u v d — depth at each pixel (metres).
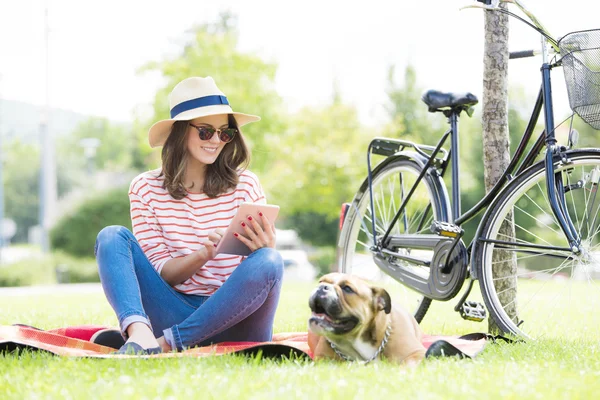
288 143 23.59
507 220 4.65
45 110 29.31
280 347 3.43
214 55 23.12
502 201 4.23
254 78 23.16
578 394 2.60
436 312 6.65
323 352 3.49
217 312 3.69
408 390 2.64
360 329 3.33
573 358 3.49
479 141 24.48
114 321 5.85
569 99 3.76
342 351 3.42
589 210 4.12
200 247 4.07
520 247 4.22
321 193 23.12
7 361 3.22
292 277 27.31
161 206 4.08
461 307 4.36
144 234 4.04
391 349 3.40
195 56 23.14
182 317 3.91
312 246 30.97
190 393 2.57
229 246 3.81
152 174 4.19
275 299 3.85
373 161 23.03
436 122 29.02
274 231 3.82
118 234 3.74
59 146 61.97
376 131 23.91
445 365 3.11
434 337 4.36
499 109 4.95
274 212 3.77
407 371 2.99
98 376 2.90
